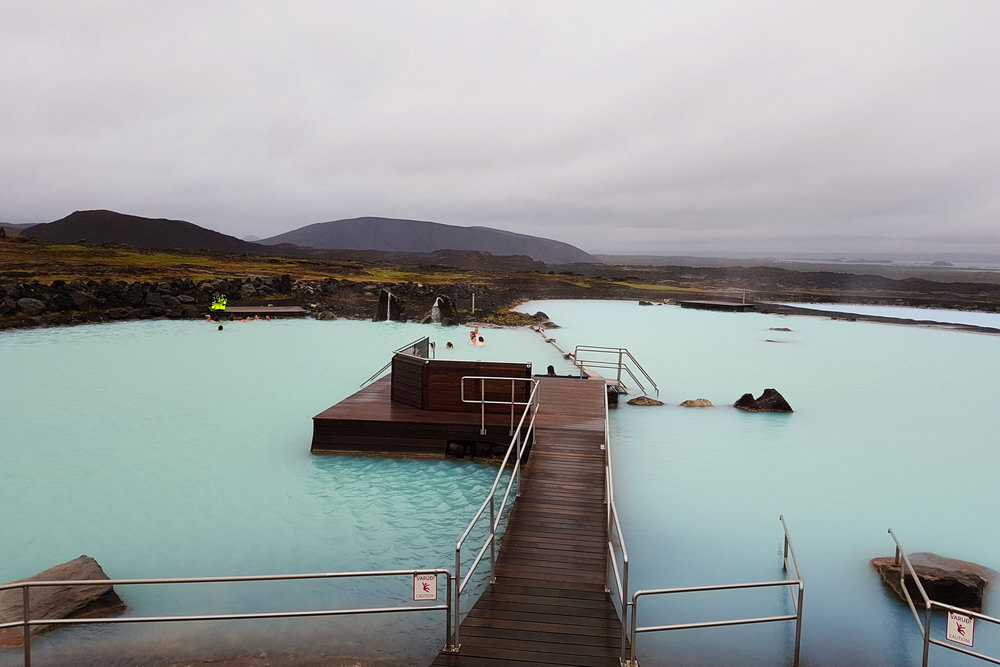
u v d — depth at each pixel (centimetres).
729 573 930
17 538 994
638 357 2967
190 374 2327
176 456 1401
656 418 1842
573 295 7169
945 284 10369
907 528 1101
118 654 693
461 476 1292
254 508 1123
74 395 1973
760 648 738
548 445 1286
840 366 2822
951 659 727
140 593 837
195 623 764
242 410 1809
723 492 1257
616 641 678
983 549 1027
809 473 1380
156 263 7094
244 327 3672
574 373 2450
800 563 963
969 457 1510
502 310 4959
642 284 9744
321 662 685
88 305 3794
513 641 674
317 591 853
